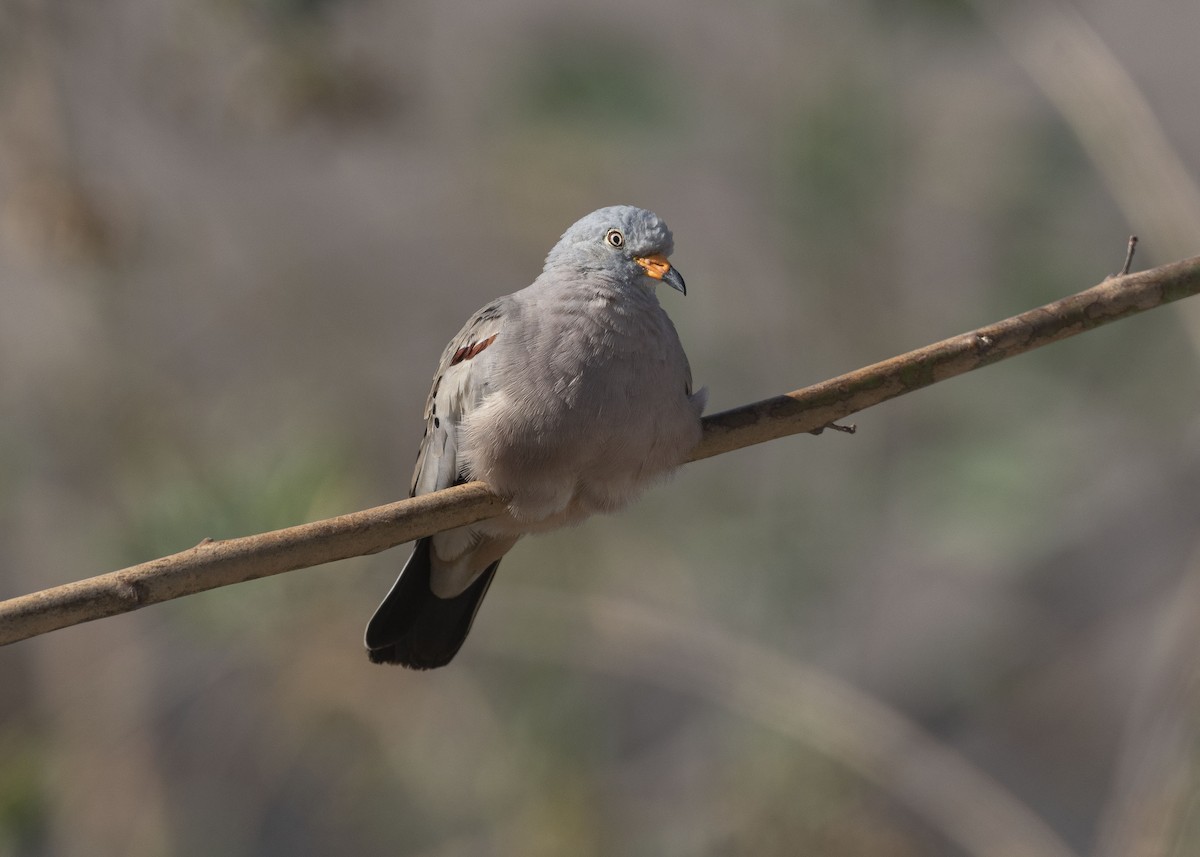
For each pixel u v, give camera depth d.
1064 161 15.11
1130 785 12.01
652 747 15.00
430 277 16.78
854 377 7.17
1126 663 16.48
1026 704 16.84
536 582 13.44
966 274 16.34
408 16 14.38
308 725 12.34
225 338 15.90
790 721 12.11
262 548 6.21
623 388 7.02
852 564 15.73
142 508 11.57
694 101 15.40
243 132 14.05
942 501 15.45
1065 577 16.52
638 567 14.20
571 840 12.59
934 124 15.46
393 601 7.72
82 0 13.45
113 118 14.08
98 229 13.25
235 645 11.43
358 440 15.27
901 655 16.31
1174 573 15.99
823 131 15.10
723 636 12.84
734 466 15.74
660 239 7.44
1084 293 7.18
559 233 15.44
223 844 14.40
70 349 14.88
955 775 12.14
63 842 13.70
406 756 12.55
